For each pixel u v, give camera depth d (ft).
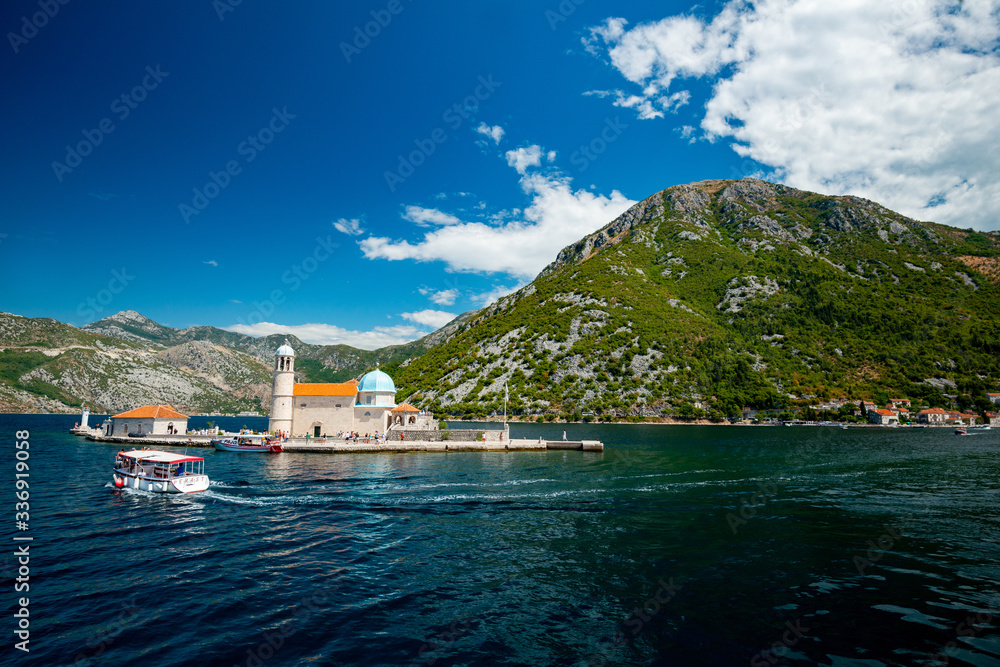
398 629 51.62
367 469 163.84
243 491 121.39
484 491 124.26
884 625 52.21
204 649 47.14
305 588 62.08
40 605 56.39
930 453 227.20
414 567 69.82
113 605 56.54
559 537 84.64
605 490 126.82
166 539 81.61
